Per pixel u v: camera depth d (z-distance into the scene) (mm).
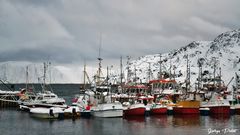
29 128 68188
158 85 118312
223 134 61625
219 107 93812
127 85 117500
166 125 72312
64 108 83625
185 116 88875
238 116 90312
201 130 65938
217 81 161000
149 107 89562
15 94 125500
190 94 108812
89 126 70250
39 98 103750
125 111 85312
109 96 89375
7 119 81688
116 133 62844
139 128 68125
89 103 89625
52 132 63719
